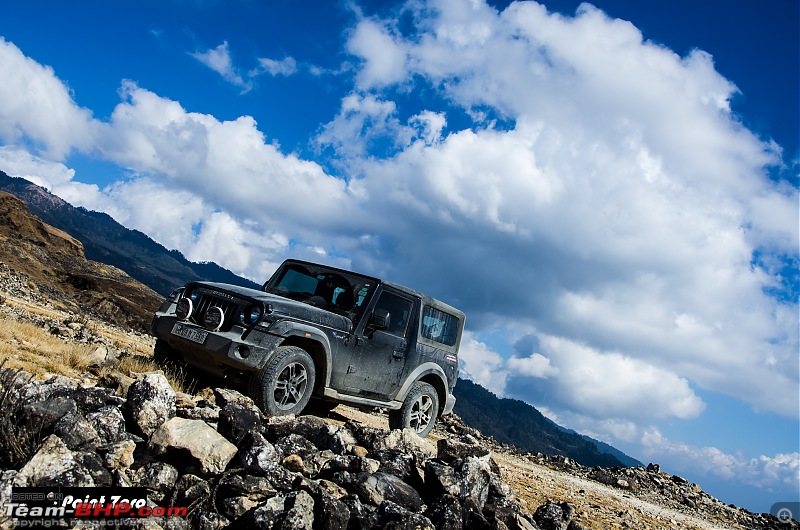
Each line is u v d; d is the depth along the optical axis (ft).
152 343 68.85
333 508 13.16
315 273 28.45
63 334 37.01
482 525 15.03
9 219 171.42
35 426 13.26
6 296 65.10
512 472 38.65
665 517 43.55
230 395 19.25
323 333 24.11
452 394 32.12
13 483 11.18
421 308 29.37
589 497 39.19
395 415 29.25
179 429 14.43
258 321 22.40
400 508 14.05
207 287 24.08
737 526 60.08
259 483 13.70
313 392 24.90
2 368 16.19
